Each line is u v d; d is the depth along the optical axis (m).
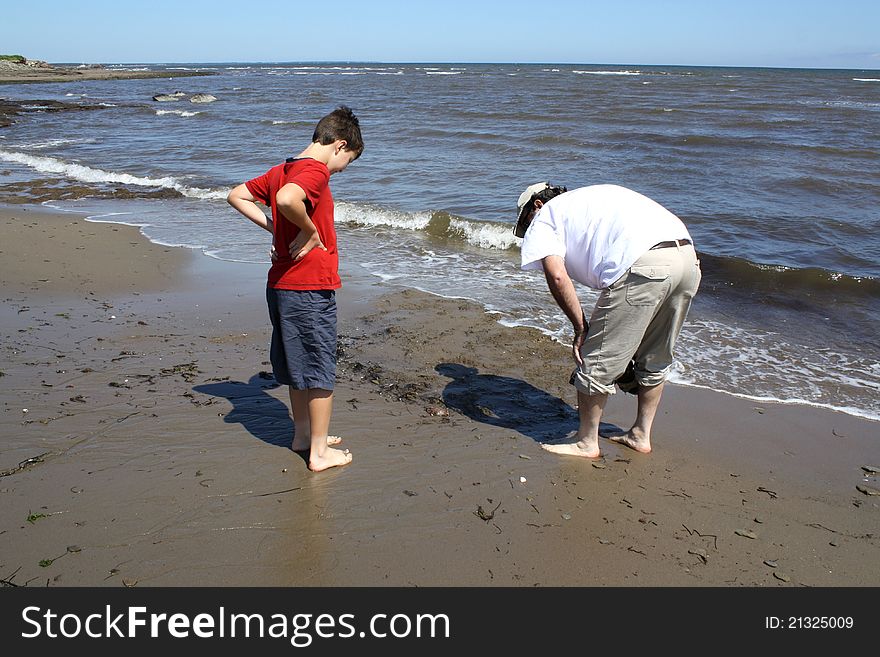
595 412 3.53
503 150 15.75
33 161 15.30
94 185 12.59
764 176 12.13
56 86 58.47
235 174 13.67
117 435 3.54
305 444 3.48
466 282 6.87
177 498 3.00
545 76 77.44
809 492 3.36
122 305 5.86
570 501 3.18
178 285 6.50
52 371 4.36
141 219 9.67
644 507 3.16
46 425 3.61
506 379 4.60
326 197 3.00
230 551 2.68
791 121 23.19
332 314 3.15
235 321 5.49
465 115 24.75
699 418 4.17
